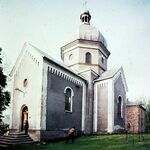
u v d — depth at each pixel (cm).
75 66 2884
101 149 1400
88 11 3250
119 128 2584
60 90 2167
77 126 2356
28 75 2180
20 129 2136
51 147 1573
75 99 2391
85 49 2922
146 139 1777
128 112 2845
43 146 1641
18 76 2341
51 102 2023
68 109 2298
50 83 2047
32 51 2177
